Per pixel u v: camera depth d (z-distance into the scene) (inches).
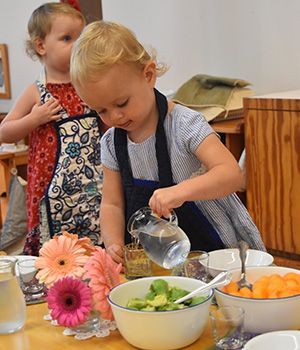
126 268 55.3
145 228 51.7
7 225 109.8
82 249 49.3
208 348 41.6
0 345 43.9
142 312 41.1
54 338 44.6
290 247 90.2
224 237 62.5
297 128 85.7
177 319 41.2
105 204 64.9
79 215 87.4
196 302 43.6
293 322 42.8
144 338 41.6
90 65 51.9
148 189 61.8
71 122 87.5
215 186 54.0
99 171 88.1
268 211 91.5
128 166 62.7
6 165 128.3
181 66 126.6
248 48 115.2
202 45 122.0
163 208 50.5
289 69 110.3
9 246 110.3
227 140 97.5
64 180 86.4
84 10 119.9
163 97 61.2
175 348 42.0
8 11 165.2
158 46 130.0
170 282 47.1
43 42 89.5
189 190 52.0
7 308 45.3
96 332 44.8
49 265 48.1
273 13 110.2
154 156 61.5
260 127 89.7
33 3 156.9
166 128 60.7
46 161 87.7
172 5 125.5
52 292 45.3
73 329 45.2
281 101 86.5
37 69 159.8
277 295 43.6
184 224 61.0
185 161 60.4
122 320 42.2
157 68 62.6
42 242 87.0
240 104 101.6
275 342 39.9
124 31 54.7
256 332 43.0
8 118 92.0
